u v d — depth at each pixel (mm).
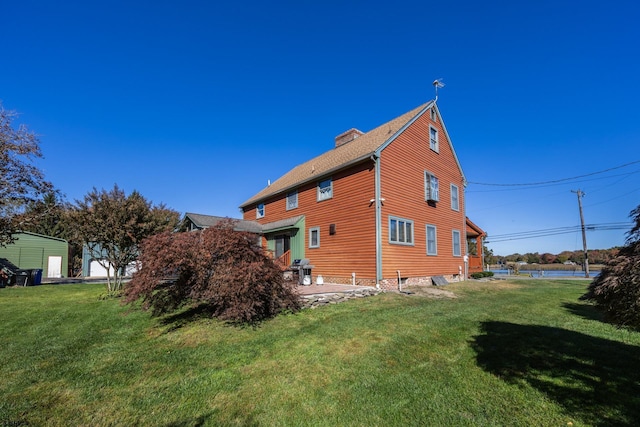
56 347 5691
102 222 11164
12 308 9023
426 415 3287
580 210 29594
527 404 3434
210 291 6773
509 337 5801
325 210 14898
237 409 3514
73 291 13016
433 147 16594
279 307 7691
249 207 21375
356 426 3146
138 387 4082
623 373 4164
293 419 3297
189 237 7113
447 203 17250
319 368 4566
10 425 3215
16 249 25172
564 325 6746
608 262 3857
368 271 12492
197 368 4676
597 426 2992
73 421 3299
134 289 6473
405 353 5074
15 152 5102
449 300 10109
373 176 12773
